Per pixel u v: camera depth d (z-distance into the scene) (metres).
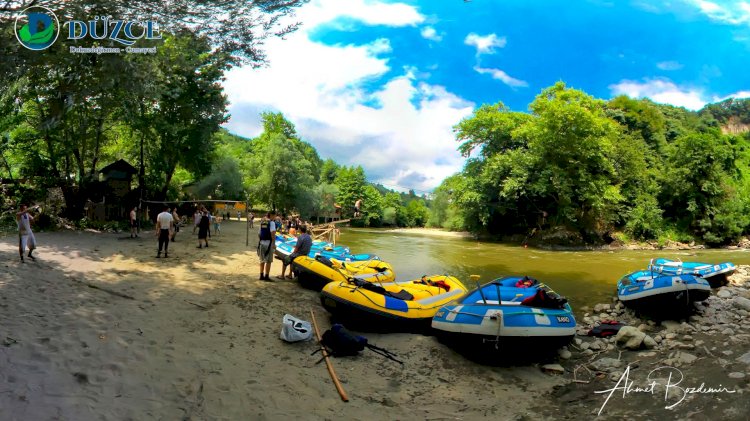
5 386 4.68
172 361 6.05
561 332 7.47
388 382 6.35
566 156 35.22
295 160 48.84
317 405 5.36
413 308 9.01
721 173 37.94
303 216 49.19
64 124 20.56
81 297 8.54
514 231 40.53
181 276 11.80
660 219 36.69
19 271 10.22
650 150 44.94
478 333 7.39
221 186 41.22
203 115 27.03
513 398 6.08
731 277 16.67
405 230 64.38
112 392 4.97
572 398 6.07
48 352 5.70
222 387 5.51
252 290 11.03
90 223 21.64
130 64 10.12
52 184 21.73
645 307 11.21
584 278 17.33
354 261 14.91
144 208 26.83
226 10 10.05
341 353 7.17
